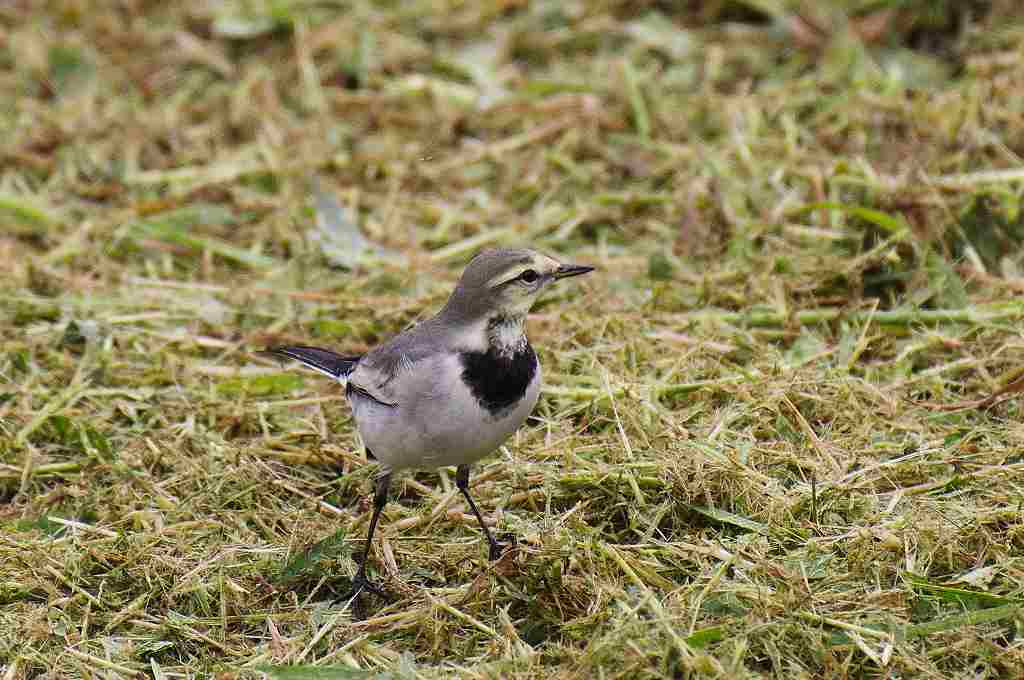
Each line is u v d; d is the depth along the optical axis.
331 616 9.87
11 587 10.31
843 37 17.80
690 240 14.79
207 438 12.16
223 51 19.53
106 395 12.84
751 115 16.81
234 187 16.72
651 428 11.52
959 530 9.98
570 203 16.27
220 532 11.03
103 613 10.12
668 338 13.07
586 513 10.75
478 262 9.77
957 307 13.06
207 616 10.07
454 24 19.61
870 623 9.15
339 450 11.88
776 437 11.52
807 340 12.94
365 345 13.73
